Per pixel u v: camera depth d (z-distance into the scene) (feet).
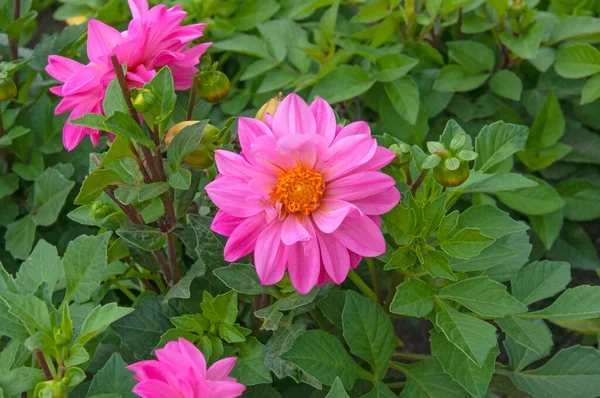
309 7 2.88
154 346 2.09
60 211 2.72
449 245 1.95
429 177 2.06
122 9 3.21
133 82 1.91
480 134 2.09
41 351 1.80
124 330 2.09
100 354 2.19
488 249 2.04
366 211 1.81
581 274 2.88
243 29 3.11
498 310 1.92
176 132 1.98
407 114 2.70
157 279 2.36
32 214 2.60
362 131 1.82
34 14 2.68
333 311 2.11
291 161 1.78
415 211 1.95
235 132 2.74
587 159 2.81
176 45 1.95
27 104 2.78
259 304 2.13
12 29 2.68
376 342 1.98
